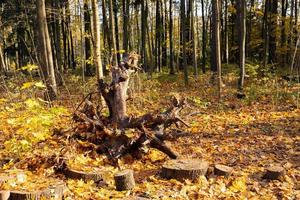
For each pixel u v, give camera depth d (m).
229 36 34.88
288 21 25.09
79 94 15.39
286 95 14.20
